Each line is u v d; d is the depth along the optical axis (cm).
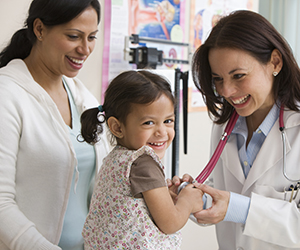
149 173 84
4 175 94
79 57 106
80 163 114
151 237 84
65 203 109
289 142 106
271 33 98
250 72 96
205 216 101
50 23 99
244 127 117
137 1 201
